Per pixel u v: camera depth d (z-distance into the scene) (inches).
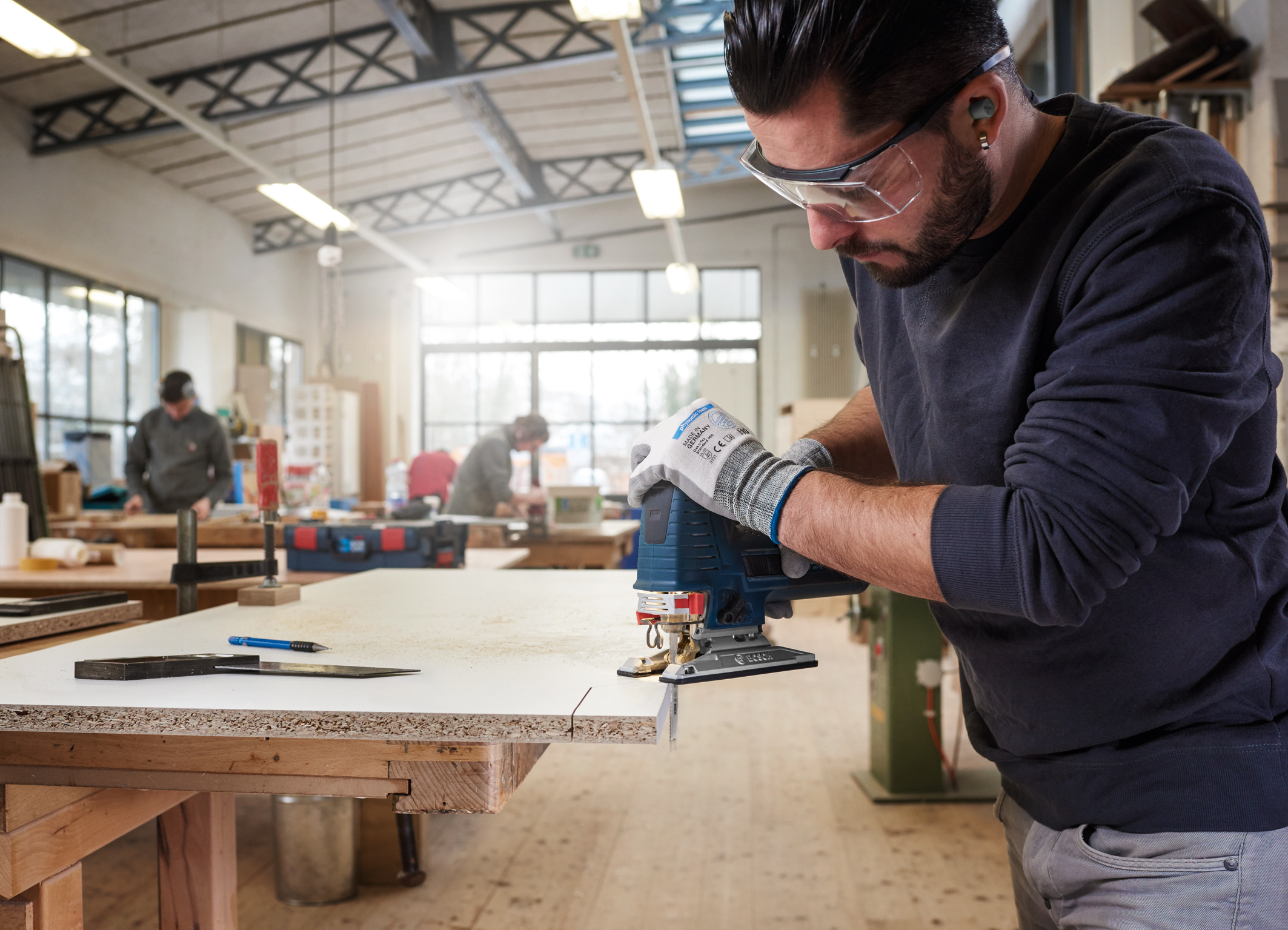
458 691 33.0
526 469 460.1
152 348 367.9
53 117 305.3
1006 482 27.3
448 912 81.7
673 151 429.1
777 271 470.9
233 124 336.8
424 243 485.1
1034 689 31.9
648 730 29.5
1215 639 29.1
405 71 324.5
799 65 26.5
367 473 447.2
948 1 26.2
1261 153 135.5
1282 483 31.2
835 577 40.1
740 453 32.5
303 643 40.6
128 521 146.5
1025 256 30.0
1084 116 30.9
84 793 39.8
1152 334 25.3
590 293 483.5
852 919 80.4
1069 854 32.7
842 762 125.2
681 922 80.0
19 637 51.1
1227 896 29.0
